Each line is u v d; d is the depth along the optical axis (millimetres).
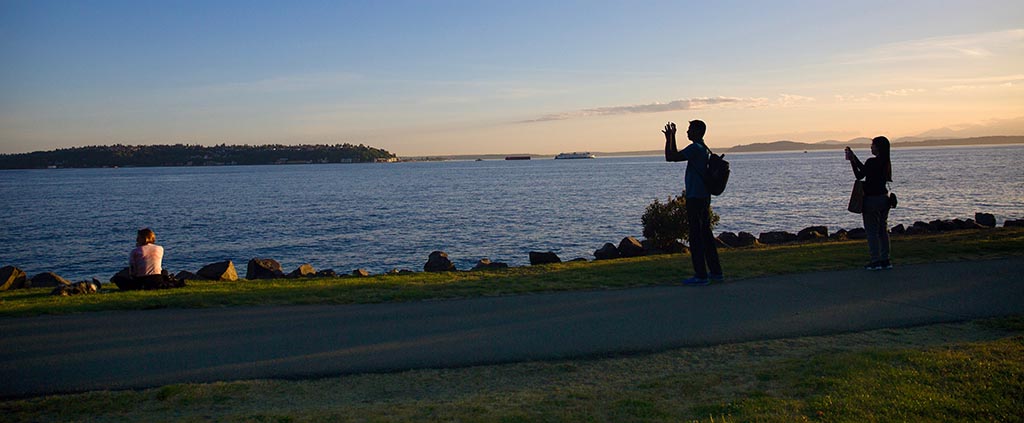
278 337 7250
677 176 118250
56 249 32594
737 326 7289
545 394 5383
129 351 6781
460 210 49844
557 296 9094
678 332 7121
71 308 8781
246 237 35844
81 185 120125
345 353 6637
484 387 5641
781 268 10734
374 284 10477
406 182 112875
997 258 10961
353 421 4840
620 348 6621
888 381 5336
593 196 63281
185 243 33688
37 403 5375
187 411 5188
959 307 7793
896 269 10289
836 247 13562
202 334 7406
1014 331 6750
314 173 196375
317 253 29406
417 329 7484
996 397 4980
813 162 183000
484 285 10062
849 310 7840
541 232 34469
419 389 5621
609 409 5008
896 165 113438
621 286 9727
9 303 9258
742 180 81500
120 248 32844
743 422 4676
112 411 5215
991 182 62344
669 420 4773
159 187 106188
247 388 5668
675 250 16375
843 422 4633
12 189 104750
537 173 151875
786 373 5656
